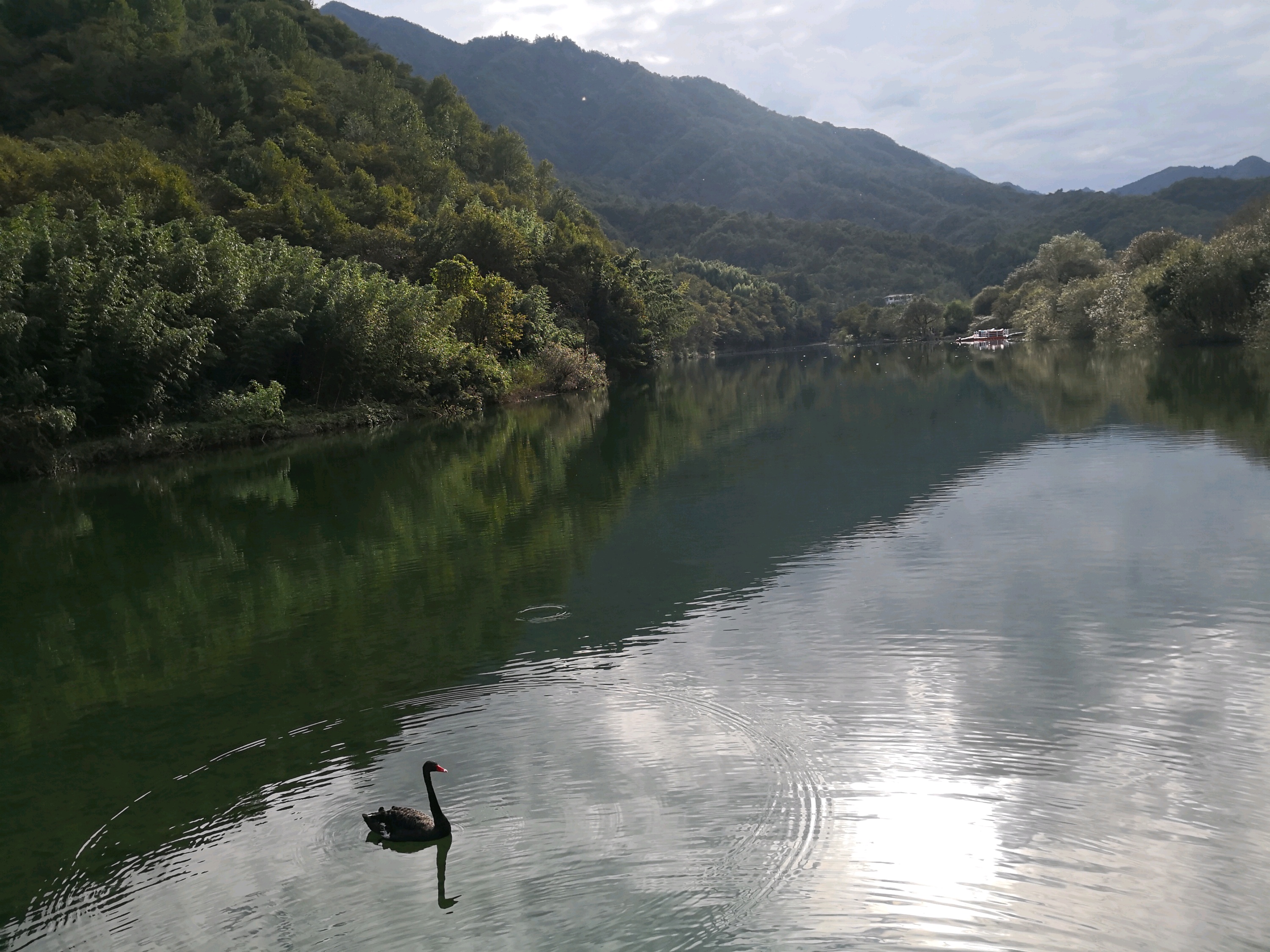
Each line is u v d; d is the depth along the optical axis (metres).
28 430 39.47
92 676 15.98
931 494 27.98
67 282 41.25
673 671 14.14
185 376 45.91
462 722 12.43
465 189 121.81
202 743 12.59
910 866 8.61
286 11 166.00
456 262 71.56
